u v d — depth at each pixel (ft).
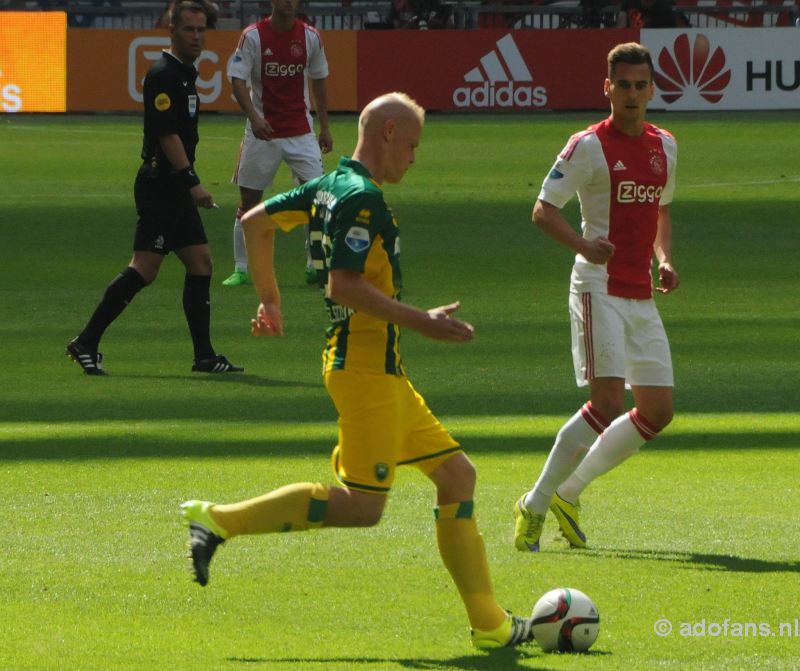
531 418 107.45
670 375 77.77
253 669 57.16
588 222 78.02
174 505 83.71
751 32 379.76
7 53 390.42
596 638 60.23
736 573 71.00
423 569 71.72
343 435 59.77
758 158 298.56
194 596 67.21
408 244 202.90
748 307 156.66
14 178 275.39
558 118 372.17
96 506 83.61
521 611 65.10
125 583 69.26
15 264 186.19
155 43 390.83
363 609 65.36
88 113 392.88
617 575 70.90
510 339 139.23
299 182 171.42
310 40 169.07
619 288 77.10
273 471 91.61
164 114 121.70
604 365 76.07
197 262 124.88
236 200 251.19
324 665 57.67
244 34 167.63
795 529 79.00
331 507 59.21
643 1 387.14
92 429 104.37
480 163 294.66
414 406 60.70
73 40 391.45
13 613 64.64
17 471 92.17
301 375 124.57
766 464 94.02
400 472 94.02
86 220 225.35
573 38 381.60
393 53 381.40
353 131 338.54
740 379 121.29
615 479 90.63
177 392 117.50
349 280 57.16
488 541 77.41
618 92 76.69
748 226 217.77
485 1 423.64
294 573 71.05
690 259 189.88
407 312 57.00
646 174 77.00
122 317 153.28
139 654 58.95
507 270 182.19
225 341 140.15
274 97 168.66
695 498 85.87
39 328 146.10
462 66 382.83
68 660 58.08
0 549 74.95
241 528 58.75
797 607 65.57
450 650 59.93
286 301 162.50
